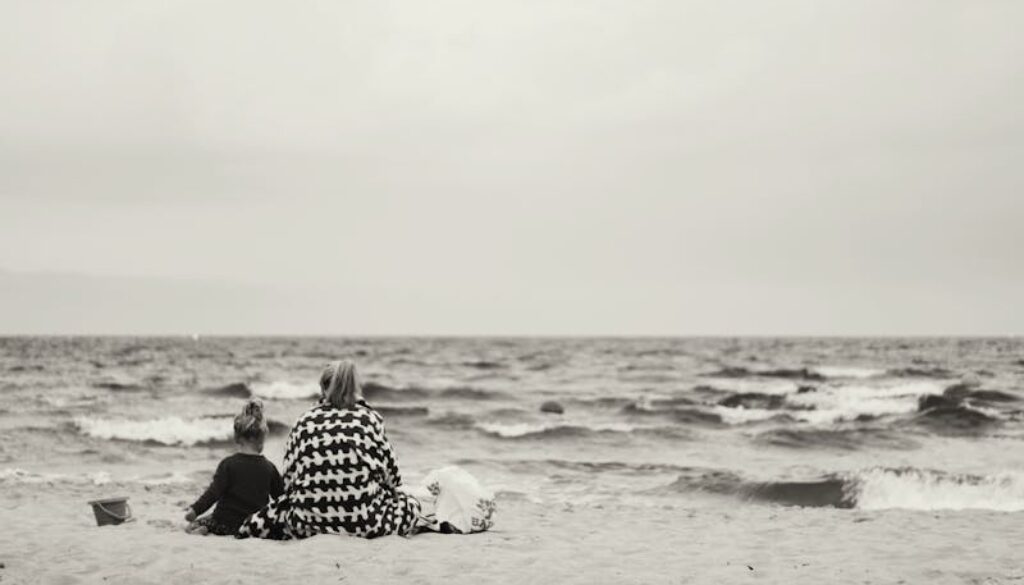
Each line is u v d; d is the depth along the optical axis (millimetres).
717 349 123250
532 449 21656
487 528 8789
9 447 19938
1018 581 6902
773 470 17344
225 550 7387
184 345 130750
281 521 7895
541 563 7301
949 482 14133
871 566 7469
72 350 98938
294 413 29688
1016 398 35844
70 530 9305
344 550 7324
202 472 16531
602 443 22688
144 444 20781
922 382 47781
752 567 7383
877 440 22516
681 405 34031
